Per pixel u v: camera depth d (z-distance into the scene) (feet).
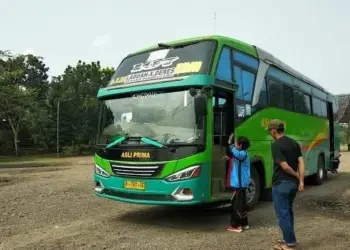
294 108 42.93
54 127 191.62
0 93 133.80
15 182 55.67
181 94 26.78
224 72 28.81
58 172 72.23
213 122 26.84
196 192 25.27
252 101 32.76
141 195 26.66
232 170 26.61
